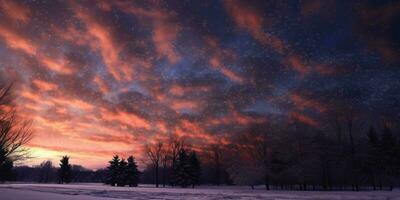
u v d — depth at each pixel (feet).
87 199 54.70
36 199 46.88
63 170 341.21
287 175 165.68
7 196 51.19
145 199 74.23
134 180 269.03
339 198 84.48
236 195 100.94
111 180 267.59
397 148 197.67
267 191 141.49
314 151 168.04
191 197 87.86
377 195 102.06
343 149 174.09
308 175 161.07
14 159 58.03
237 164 181.16
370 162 179.22
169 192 119.85
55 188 129.18
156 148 256.52
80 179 440.86
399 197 89.30
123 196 86.33
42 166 412.16
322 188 177.99
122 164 271.90
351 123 183.73
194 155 252.83
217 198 84.43
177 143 259.60
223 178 272.31
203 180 277.85
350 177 167.12
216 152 271.08
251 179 171.22
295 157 168.96
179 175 239.71
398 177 185.47
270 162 170.30
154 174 311.06
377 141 199.93
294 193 120.37
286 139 174.19
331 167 166.30
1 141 53.83
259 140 175.83
